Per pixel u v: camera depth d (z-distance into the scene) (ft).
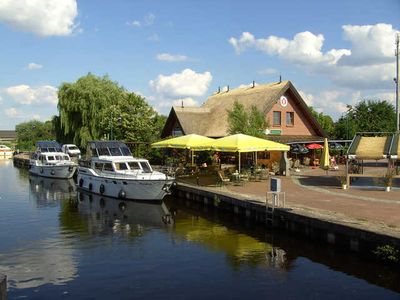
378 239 41.47
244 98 136.87
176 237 56.34
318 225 48.96
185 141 95.71
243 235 56.80
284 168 99.04
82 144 164.35
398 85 118.83
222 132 126.72
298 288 37.78
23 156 218.38
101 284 39.40
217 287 38.29
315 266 43.45
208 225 63.41
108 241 54.70
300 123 133.69
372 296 35.88
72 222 66.90
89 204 84.12
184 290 37.73
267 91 131.23
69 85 168.14
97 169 95.96
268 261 45.37
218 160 113.60
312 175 101.09
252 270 42.57
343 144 171.83
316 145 130.41
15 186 118.83
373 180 81.76
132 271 42.80
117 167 89.71
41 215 73.20
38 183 126.00
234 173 88.58
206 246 51.65
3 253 49.52
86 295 36.91
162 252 49.29
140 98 151.23
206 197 76.13
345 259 45.37
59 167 135.85
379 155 74.64
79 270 43.29
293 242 52.75
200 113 140.56
